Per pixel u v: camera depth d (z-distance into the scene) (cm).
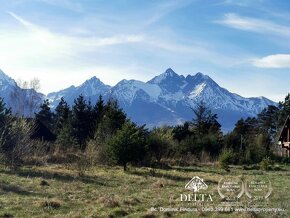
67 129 4881
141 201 1817
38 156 3519
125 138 3319
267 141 6988
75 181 2394
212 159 5269
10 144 3080
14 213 1494
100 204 1708
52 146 4044
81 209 1603
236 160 5400
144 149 3394
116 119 4397
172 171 3491
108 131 4200
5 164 2989
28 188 2048
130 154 3284
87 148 3706
